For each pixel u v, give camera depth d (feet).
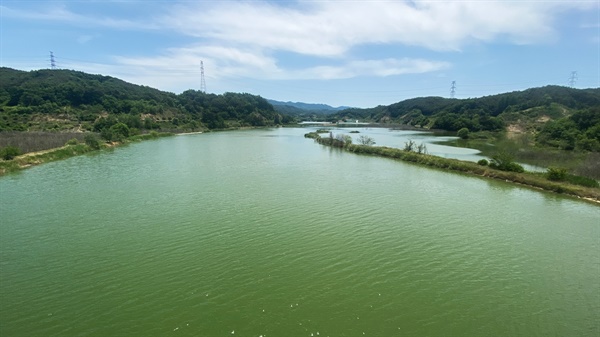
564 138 250.57
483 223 91.91
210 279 60.95
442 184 138.41
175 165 177.37
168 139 356.38
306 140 353.92
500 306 54.19
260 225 87.56
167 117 521.24
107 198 110.83
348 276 62.75
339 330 47.73
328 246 75.46
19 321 49.06
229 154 227.20
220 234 81.41
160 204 104.78
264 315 50.85
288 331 47.37
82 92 469.98
